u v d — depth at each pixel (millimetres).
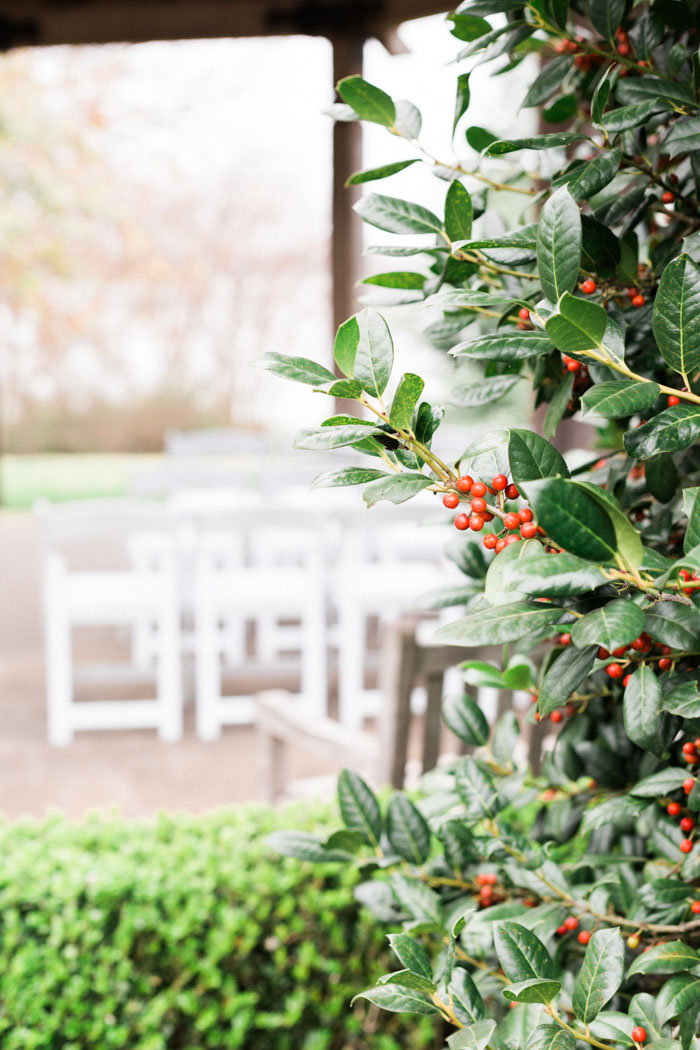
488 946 1189
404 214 1041
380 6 5215
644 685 770
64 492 14047
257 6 5391
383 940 1924
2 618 6535
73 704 4582
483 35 1057
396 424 786
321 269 17375
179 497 4875
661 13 1033
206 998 1885
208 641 4121
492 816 1170
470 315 1112
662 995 860
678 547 1100
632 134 1029
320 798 2291
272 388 17594
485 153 871
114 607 4004
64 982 1806
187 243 16609
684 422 756
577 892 1140
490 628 738
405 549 4809
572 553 669
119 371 17078
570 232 768
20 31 5582
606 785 1247
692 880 1070
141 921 1809
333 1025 1954
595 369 939
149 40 5621
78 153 14094
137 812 3326
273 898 1887
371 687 4766
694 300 761
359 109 1042
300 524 3850
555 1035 802
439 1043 1680
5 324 15742
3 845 2016
